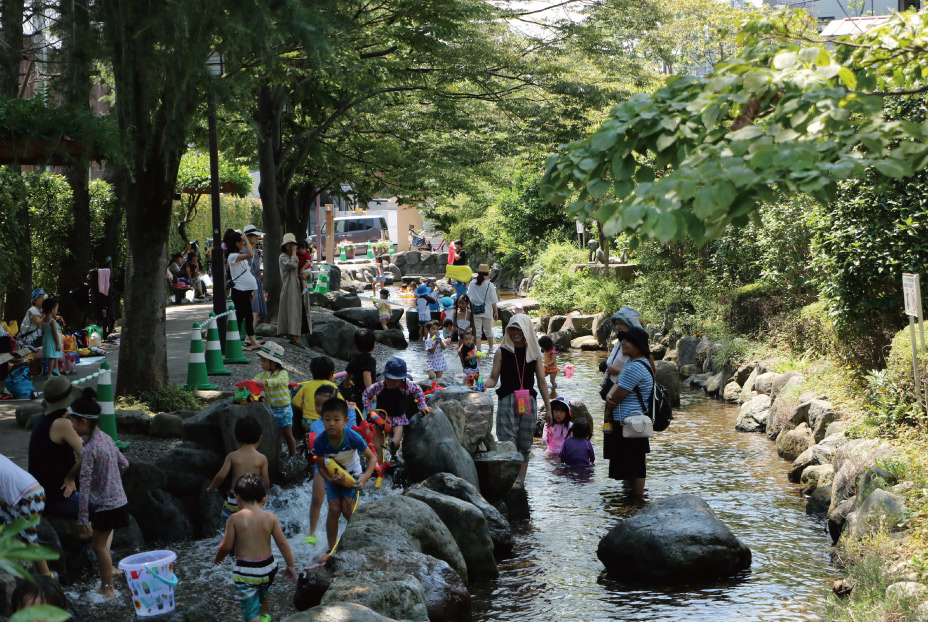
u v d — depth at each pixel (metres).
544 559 8.41
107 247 24.27
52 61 9.64
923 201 11.09
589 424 13.41
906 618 5.85
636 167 4.38
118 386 11.20
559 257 32.34
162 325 11.44
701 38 24.89
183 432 9.42
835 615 6.52
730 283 21.16
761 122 4.40
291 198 23.77
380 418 9.50
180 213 30.12
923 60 5.59
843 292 11.99
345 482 7.79
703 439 13.31
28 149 9.05
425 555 7.06
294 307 17.34
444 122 20.00
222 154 22.98
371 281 44.44
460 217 46.66
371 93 18.03
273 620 6.71
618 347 10.58
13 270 18.20
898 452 8.80
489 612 7.14
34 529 5.84
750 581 7.60
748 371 16.34
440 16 16.03
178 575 7.63
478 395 11.55
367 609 5.66
